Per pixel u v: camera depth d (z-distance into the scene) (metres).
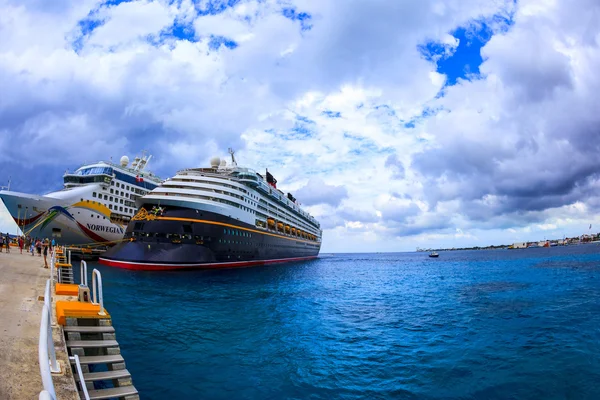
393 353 14.43
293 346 15.36
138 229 46.66
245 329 18.19
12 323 8.55
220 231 48.69
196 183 50.69
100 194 58.16
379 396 10.35
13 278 15.28
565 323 18.97
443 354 14.25
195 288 32.47
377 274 61.94
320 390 10.76
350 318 21.69
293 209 82.94
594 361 12.87
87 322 9.45
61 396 5.55
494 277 49.72
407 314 23.08
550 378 11.49
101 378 7.77
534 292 31.91
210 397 10.15
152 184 67.94
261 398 10.16
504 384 11.12
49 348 6.29
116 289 29.41
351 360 13.55
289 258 80.94
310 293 33.28
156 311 21.55
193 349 14.51
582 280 40.62
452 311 23.89
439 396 10.36
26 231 51.81
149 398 9.96
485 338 16.53
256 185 58.16
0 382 5.58
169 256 43.97
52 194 55.88
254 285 36.78
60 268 17.56
